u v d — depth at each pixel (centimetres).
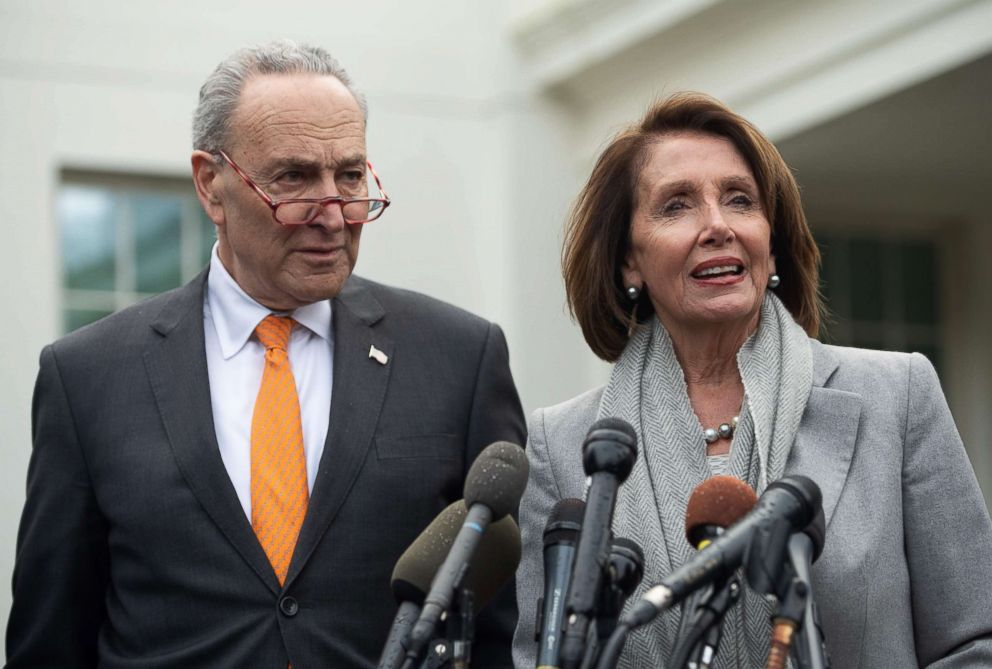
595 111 1491
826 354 590
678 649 415
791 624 405
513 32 1501
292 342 647
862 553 538
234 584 600
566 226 634
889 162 1455
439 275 1475
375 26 1482
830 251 1611
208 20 1437
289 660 594
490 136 1505
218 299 651
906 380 574
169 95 1421
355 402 630
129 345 644
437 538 478
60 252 1402
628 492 577
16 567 644
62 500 627
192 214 1448
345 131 616
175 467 614
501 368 661
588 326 632
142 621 607
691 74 1373
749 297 572
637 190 601
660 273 582
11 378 1356
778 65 1292
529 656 586
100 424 629
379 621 610
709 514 444
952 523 550
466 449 643
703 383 595
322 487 613
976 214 1619
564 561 441
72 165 1395
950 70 1157
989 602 538
